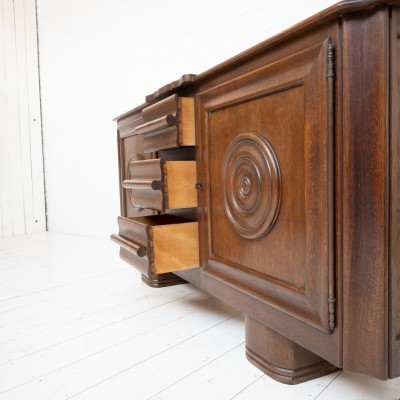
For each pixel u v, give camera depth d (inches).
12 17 159.9
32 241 141.3
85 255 113.3
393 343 30.9
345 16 30.1
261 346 44.8
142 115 64.9
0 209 157.8
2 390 41.8
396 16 29.1
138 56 126.8
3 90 158.6
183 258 54.5
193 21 111.0
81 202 153.2
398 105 29.8
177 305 68.2
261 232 41.2
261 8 97.0
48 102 164.6
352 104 30.5
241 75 42.8
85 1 141.7
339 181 31.6
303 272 36.3
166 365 46.6
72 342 53.7
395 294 30.7
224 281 48.1
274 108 38.9
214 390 40.8
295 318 37.5
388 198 29.8
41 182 169.9
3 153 158.9
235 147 44.8
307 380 42.3
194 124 53.4
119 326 59.1
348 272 31.5
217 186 49.5
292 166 37.0
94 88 142.7
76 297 73.7
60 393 41.0
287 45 36.4
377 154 29.7
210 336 54.9
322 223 33.0
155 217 67.6
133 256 60.9
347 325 31.9
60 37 154.2
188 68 113.7
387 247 30.0
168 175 52.9
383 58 28.9
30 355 50.0
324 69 31.8
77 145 152.3
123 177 85.3
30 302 71.2
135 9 125.7
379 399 38.6
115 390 41.3
